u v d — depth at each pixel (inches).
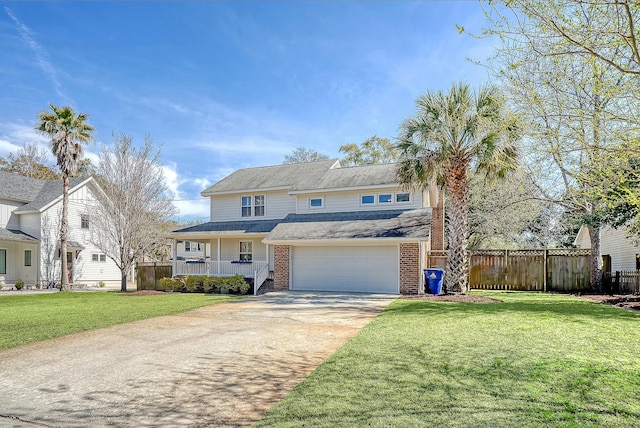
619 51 153.9
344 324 331.3
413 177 547.8
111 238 788.6
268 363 217.5
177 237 797.9
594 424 126.8
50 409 159.9
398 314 359.3
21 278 952.9
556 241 1055.0
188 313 405.4
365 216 678.5
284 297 546.6
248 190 818.2
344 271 629.9
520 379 171.2
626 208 411.5
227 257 828.0
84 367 215.8
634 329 271.6
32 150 1489.9
